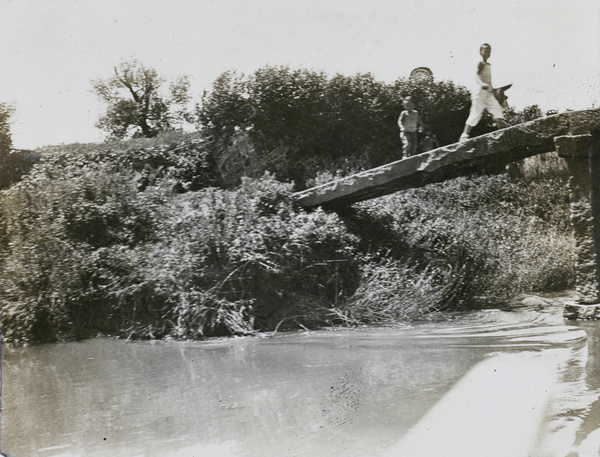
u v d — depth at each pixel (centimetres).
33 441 426
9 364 723
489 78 982
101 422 456
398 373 530
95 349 794
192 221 902
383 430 383
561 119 802
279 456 353
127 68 1130
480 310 888
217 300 845
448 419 396
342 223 962
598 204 791
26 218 991
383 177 942
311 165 1168
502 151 859
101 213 984
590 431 359
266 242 890
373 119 1150
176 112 1162
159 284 868
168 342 814
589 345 605
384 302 879
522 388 454
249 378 552
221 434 400
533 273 989
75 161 1079
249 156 1152
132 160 1105
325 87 1141
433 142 1080
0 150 1080
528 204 1110
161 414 462
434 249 1005
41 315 909
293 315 862
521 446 344
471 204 1111
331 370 561
